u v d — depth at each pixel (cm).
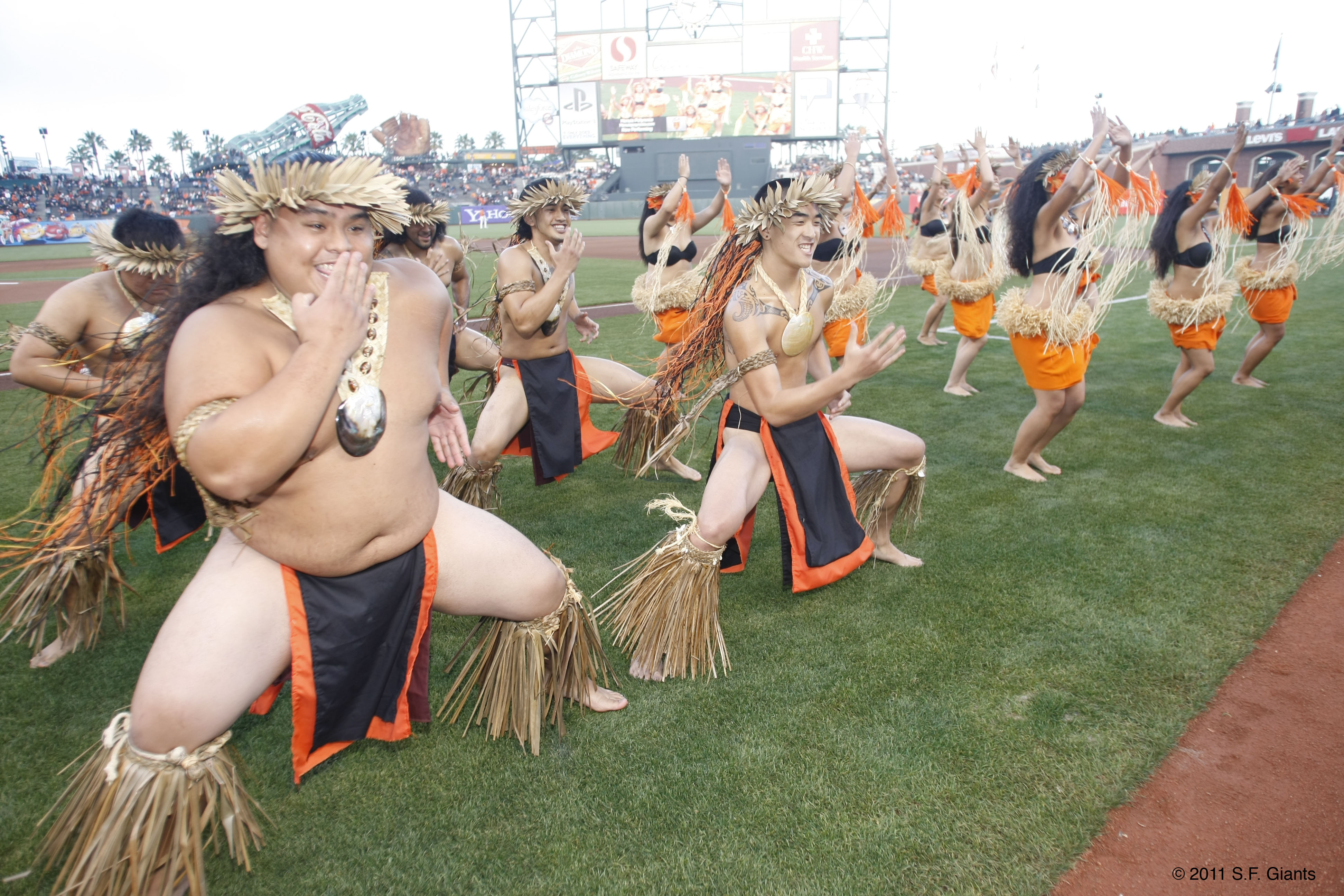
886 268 1725
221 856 218
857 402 678
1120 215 564
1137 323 1038
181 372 168
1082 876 205
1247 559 371
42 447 253
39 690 294
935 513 439
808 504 312
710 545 290
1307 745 250
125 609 342
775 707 276
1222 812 224
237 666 188
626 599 318
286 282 182
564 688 267
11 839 223
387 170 191
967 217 659
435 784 244
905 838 217
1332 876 203
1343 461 498
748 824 224
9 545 356
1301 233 637
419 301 204
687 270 641
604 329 1001
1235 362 780
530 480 516
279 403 161
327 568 200
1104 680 284
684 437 339
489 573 229
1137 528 410
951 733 258
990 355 865
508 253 411
